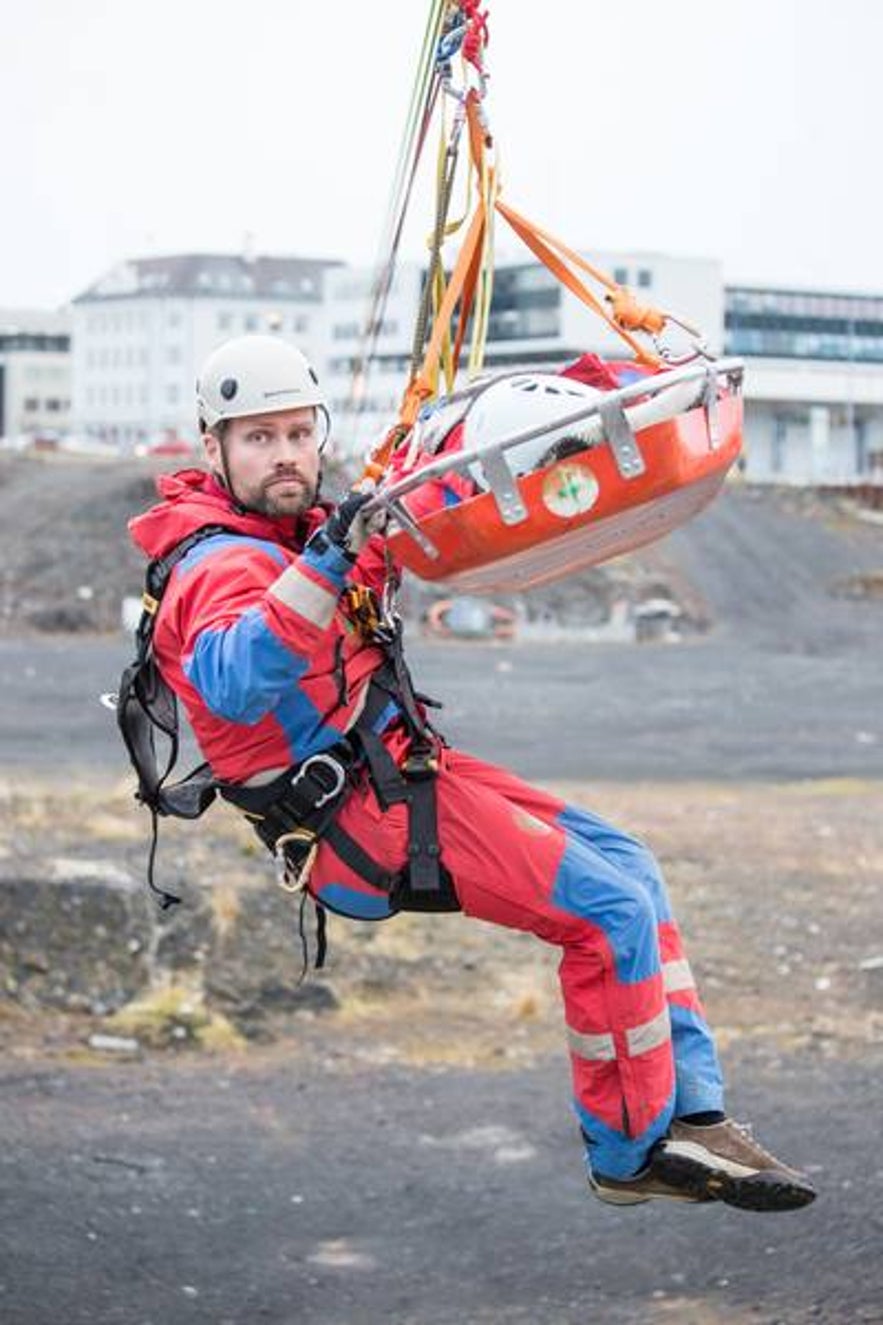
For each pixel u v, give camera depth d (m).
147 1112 11.52
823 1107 11.52
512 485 4.84
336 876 5.21
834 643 56.50
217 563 5.08
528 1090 12.15
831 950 15.54
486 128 5.24
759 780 26.48
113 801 19.84
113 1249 9.41
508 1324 8.59
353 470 33.91
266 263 178.38
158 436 172.50
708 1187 5.19
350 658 5.18
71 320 194.88
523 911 5.14
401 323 133.50
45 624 54.56
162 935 14.27
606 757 29.25
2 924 13.94
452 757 5.32
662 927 5.32
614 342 117.38
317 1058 12.77
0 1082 11.91
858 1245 9.29
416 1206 10.12
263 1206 10.05
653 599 61.94
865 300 131.75
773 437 128.88
